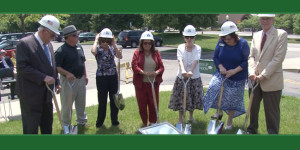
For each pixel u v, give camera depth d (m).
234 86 4.70
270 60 4.20
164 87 8.98
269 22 4.12
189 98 5.10
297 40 33.66
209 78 10.37
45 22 3.71
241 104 4.80
